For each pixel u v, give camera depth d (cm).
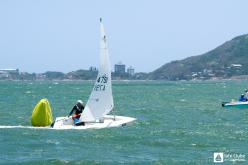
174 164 7481
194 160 7794
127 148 8912
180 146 9244
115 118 12300
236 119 14988
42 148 8775
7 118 14750
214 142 9788
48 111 11538
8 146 8888
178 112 17650
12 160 7650
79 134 10275
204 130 11775
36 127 11231
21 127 11281
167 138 10181
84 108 11275
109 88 11438
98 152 8450
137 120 13662
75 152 8419
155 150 8756
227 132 11431
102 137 9981
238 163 7631
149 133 10831
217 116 15975
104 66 11369
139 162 7581
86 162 7550
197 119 14912
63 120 11519
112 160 7731
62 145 9081
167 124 13188
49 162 7512
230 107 19462
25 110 17988
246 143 9725
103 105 11406
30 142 9319
